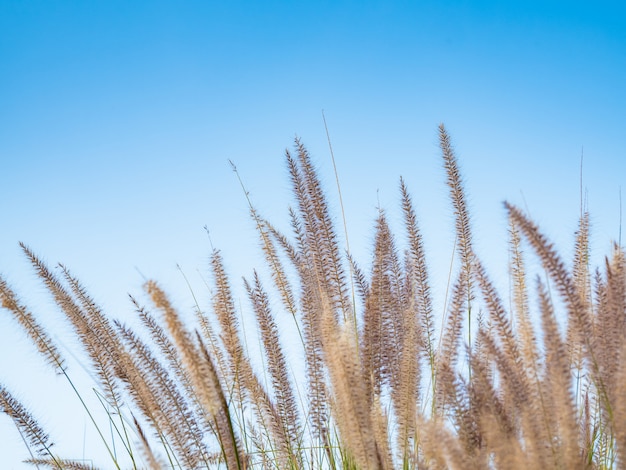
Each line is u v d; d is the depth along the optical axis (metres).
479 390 0.94
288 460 1.15
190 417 1.07
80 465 1.13
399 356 1.11
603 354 0.93
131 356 1.08
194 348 0.95
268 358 1.16
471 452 0.92
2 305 1.15
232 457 1.02
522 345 0.94
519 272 1.05
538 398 0.88
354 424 0.92
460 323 1.07
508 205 0.90
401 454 1.04
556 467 0.85
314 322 1.15
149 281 0.94
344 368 0.92
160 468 0.96
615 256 0.98
